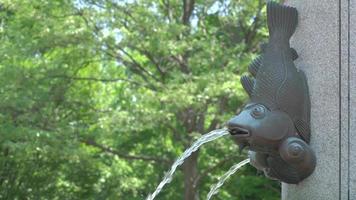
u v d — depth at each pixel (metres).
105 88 19.19
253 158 5.60
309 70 5.44
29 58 17.08
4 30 17.97
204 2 17.97
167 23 16.73
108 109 17.78
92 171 18.78
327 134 5.30
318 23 5.48
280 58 5.40
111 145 19.11
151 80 17.41
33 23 17.08
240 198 18.67
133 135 18.66
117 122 16.59
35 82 17.16
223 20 18.00
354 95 5.29
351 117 5.27
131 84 17.75
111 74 18.72
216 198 18.23
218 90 15.42
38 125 17.22
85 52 17.27
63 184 19.41
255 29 17.95
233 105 16.77
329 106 5.32
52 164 18.56
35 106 17.16
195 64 16.77
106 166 18.92
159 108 16.56
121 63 18.03
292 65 5.41
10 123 16.55
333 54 5.39
